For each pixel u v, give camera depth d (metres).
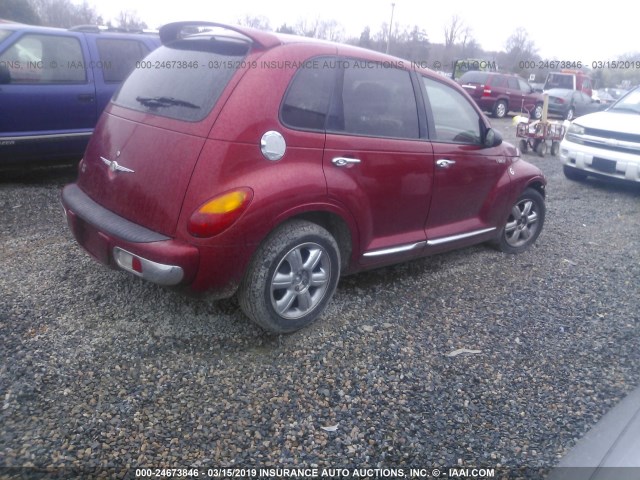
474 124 4.62
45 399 2.81
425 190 4.15
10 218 5.29
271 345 3.45
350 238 3.74
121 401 2.85
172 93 3.37
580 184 9.07
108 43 6.86
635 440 2.05
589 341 3.80
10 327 3.39
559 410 3.03
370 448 2.67
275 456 2.58
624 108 9.03
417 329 3.80
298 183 3.25
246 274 3.26
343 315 3.89
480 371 3.36
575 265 5.25
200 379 3.07
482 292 4.48
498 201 4.90
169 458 2.52
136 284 4.04
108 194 3.43
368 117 3.74
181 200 3.03
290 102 3.29
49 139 6.36
